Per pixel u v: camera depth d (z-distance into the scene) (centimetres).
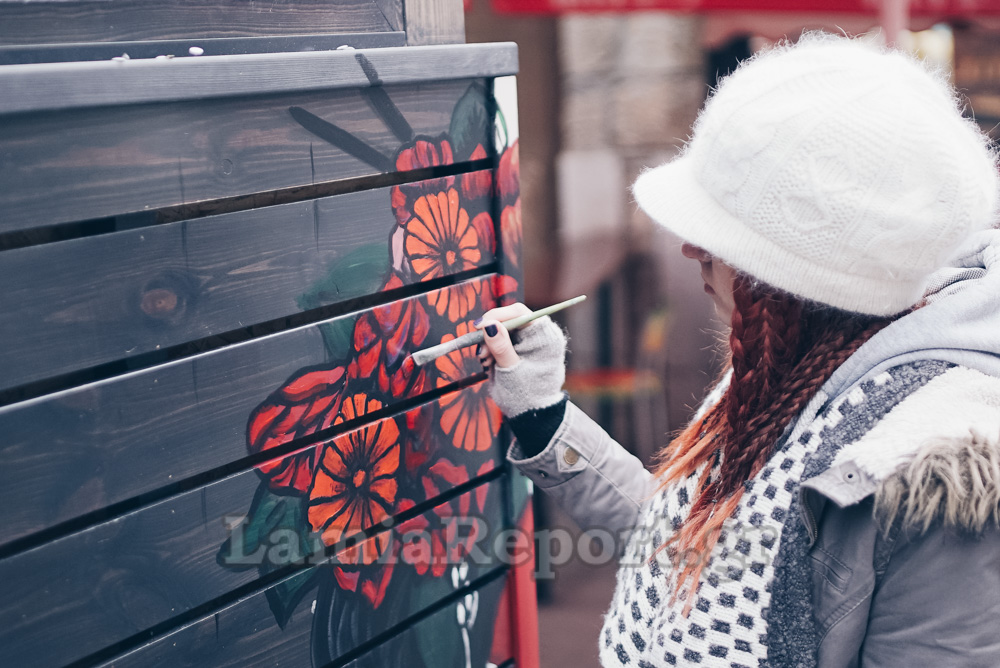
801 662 94
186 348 91
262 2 99
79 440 82
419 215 113
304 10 103
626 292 442
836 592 92
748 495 101
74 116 79
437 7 119
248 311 95
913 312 98
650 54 439
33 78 75
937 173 87
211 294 91
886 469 88
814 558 93
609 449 133
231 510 95
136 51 88
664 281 434
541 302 450
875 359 97
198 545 92
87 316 82
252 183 93
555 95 444
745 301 101
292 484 101
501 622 133
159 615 89
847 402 96
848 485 89
